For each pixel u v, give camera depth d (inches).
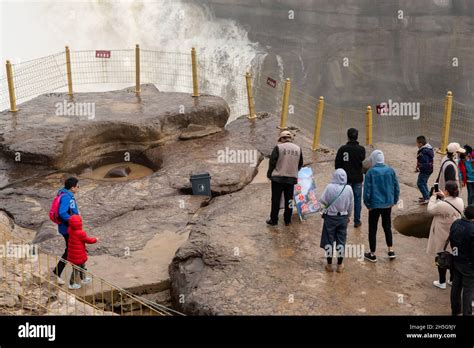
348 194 399.9
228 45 1494.8
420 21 1337.4
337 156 471.5
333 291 394.9
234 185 598.5
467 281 344.5
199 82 1488.7
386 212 422.6
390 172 414.9
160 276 457.7
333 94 1419.8
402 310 373.7
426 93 1373.0
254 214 509.7
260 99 1438.2
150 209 559.5
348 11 1373.0
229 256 438.0
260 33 1481.3
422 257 440.5
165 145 706.2
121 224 533.3
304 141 706.8
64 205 413.7
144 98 784.9
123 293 433.4
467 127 1302.9
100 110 735.7
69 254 415.2
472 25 1307.8
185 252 449.4
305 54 1434.5
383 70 1391.5
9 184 612.4
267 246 452.1
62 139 652.1
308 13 1412.4
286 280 408.8
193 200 573.9
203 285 408.2
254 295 392.5
